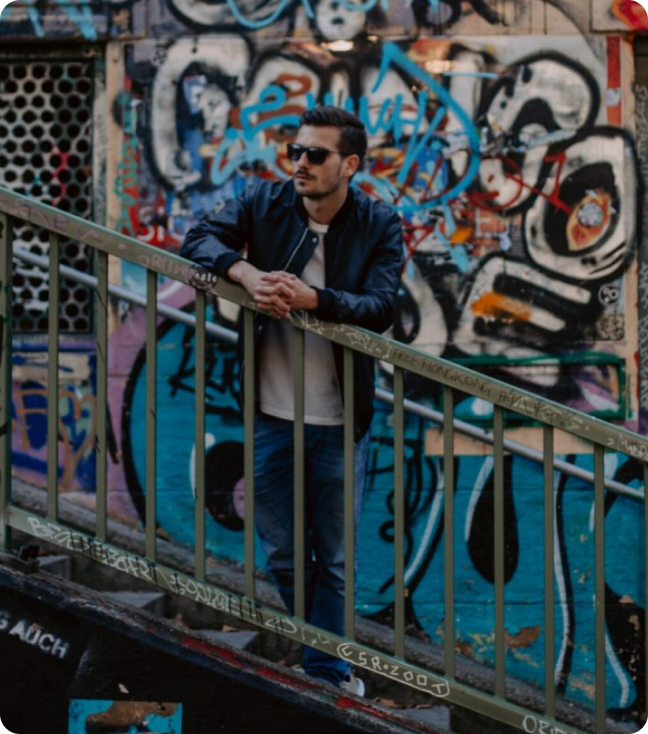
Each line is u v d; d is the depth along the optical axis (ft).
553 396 16.56
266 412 11.61
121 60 16.78
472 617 16.47
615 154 16.53
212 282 10.69
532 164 16.56
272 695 10.36
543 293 16.56
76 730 10.45
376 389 16.37
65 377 16.85
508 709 10.48
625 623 16.49
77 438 16.80
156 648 10.44
